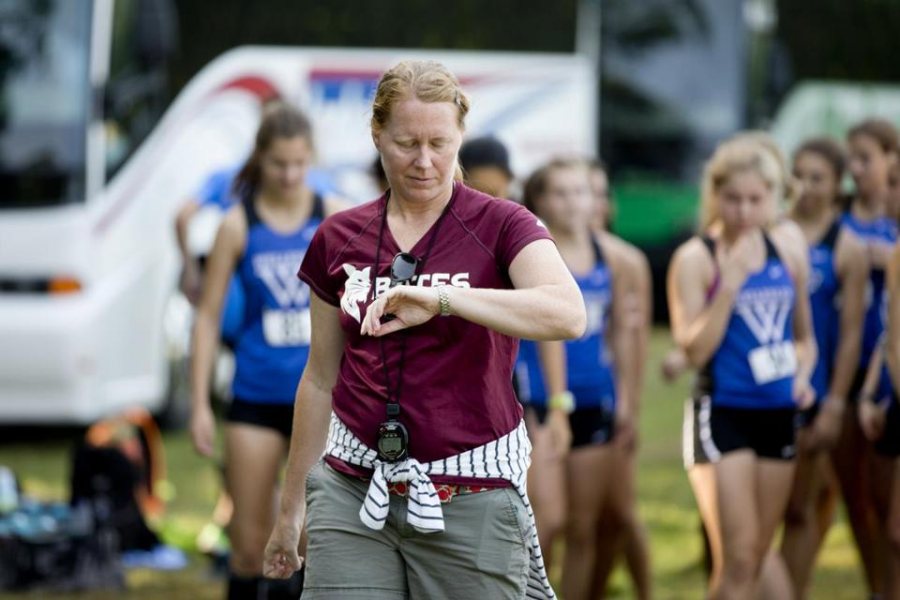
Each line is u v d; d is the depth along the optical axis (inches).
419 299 540.7
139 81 1865.2
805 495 1009.5
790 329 890.1
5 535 1171.9
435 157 557.0
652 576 1122.7
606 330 1018.7
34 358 1686.8
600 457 994.1
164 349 1913.1
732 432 869.8
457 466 564.1
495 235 566.3
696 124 2967.5
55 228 1712.6
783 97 3270.2
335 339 601.3
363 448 571.8
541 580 588.1
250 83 2148.1
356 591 571.5
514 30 2970.0
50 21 1774.1
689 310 893.8
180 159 2004.2
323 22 2888.8
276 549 619.2
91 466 1274.6
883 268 1066.7
